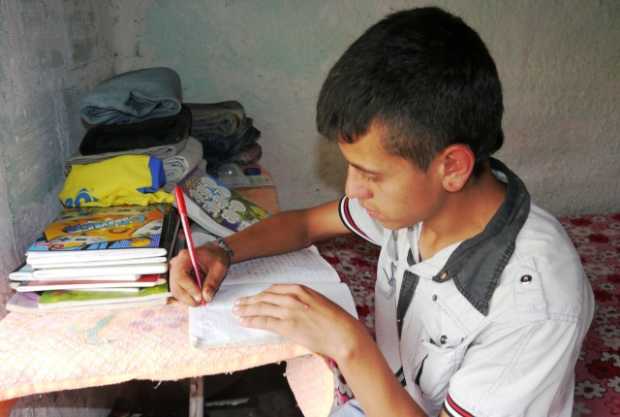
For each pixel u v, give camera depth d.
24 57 1.21
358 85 0.67
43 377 0.78
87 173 1.19
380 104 0.66
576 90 2.41
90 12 1.72
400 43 0.68
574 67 2.38
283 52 2.14
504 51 2.31
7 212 1.09
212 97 2.15
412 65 0.66
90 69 1.69
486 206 0.80
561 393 0.78
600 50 2.38
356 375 0.75
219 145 1.72
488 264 0.79
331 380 0.87
